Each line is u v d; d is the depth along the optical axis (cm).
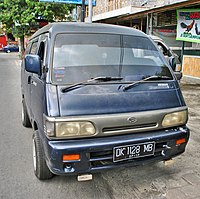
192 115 587
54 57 283
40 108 276
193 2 845
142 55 323
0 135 455
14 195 279
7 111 620
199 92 859
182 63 1124
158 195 280
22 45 2291
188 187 295
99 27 327
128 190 290
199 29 948
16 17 1897
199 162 356
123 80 284
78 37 304
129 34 334
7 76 1286
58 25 316
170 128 284
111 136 252
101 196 279
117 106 256
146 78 295
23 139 438
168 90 293
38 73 288
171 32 1154
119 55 308
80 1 1370
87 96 255
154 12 1132
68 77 271
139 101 268
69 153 237
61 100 248
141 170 333
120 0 1589
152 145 265
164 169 336
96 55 298
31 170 331
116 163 255
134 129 260
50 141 243
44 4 1773
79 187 295
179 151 291
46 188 292
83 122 241
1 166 341
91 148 241
